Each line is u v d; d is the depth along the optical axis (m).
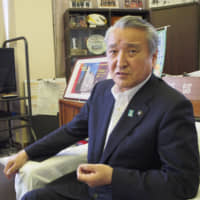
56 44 3.57
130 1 3.93
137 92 0.91
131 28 0.84
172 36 3.96
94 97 1.10
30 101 2.83
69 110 1.96
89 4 3.67
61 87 3.30
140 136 0.82
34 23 3.20
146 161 0.84
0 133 3.12
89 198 0.97
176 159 0.75
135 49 0.85
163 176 0.75
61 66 3.64
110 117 0.96
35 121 3.18
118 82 0.90
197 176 0.76
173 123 0.78
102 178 0.77
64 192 1.00
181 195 0.74
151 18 3.86
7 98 2.71
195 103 1.36
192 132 0.78
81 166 0.80
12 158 1.09
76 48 3.59
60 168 1.11
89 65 1.97
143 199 0.74
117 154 0.86
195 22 3.80
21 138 3.19
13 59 2.88
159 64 1.69
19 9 3.08
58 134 1.14
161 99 0.84
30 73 3.23
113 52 0.89
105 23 3.60
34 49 3.23
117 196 0.77
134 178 0.76
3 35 3.06
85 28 3.50
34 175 1.03
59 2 3.50
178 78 1.49
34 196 0.98
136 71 0.87
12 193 1.38
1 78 2.83
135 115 0.87
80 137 1.15
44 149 1.10
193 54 3.87
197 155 0.77
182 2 3.87
